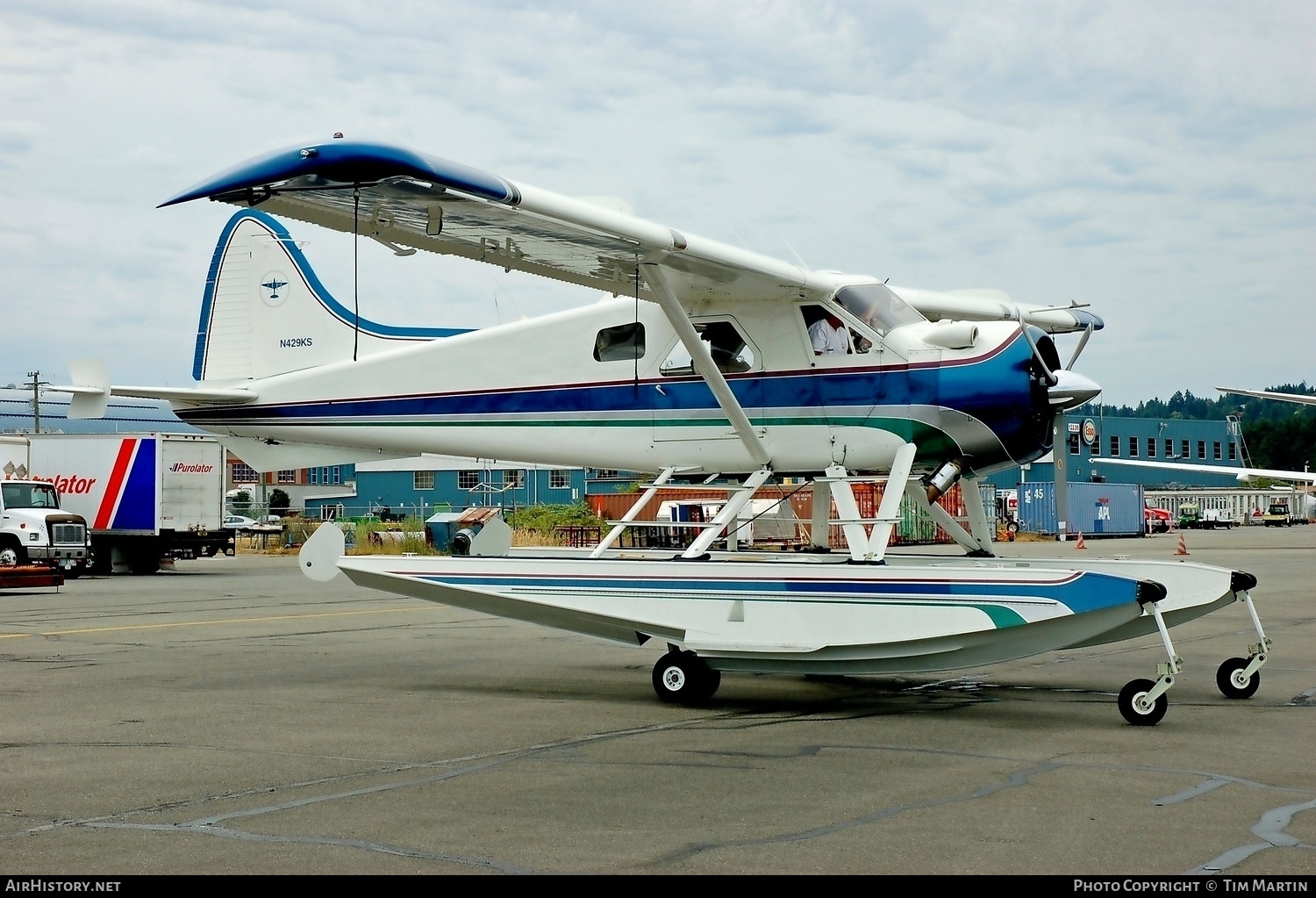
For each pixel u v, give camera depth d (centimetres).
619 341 936
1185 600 767
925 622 713
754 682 860
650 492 900
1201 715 701
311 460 1106
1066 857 402
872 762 562
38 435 2442
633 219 755
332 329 1110
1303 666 920
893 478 832
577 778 527
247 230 1150
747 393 881
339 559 856
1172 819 452
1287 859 398
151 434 2438
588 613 790
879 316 865
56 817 456
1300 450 10350
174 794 494
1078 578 680
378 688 812
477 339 995
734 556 890
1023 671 915
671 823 448
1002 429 832
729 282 851
